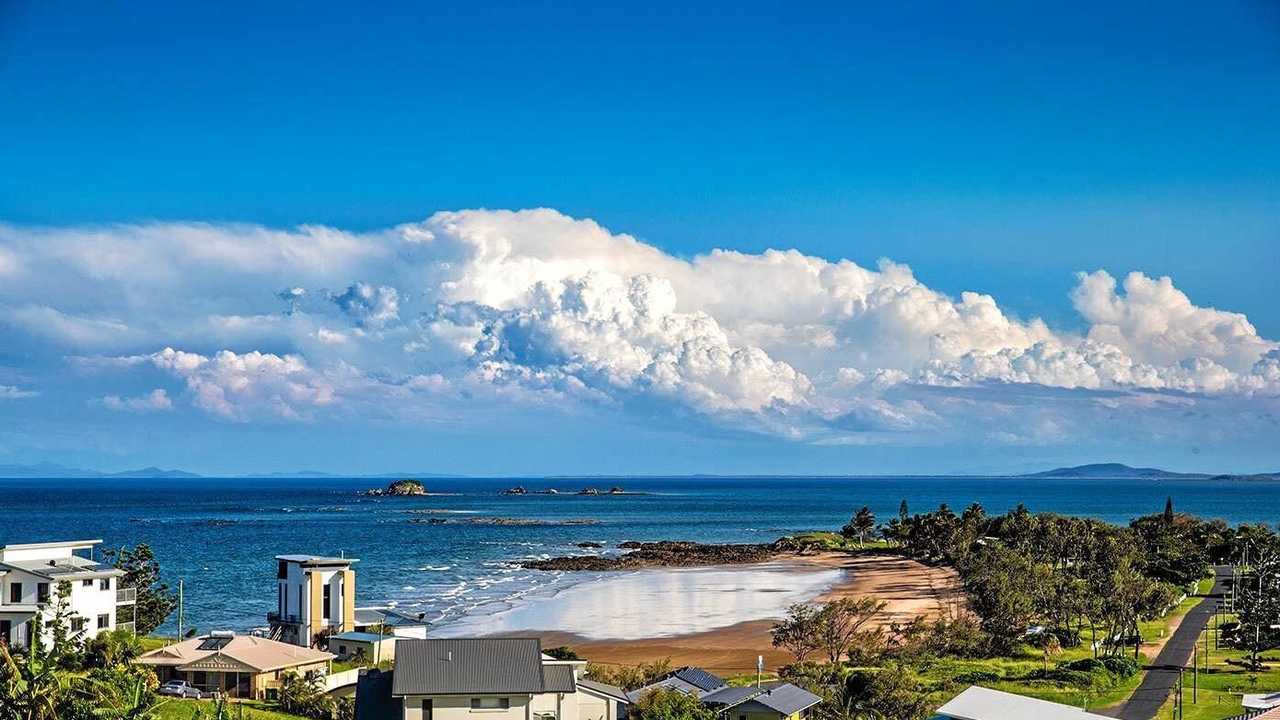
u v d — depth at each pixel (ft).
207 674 278.05
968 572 508.94
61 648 277.85
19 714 186.19
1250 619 382.42
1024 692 302.45
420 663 223.92
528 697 222.07
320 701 261.24
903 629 398.21
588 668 306.35
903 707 266.36
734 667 361.10
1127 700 299.58
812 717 257.75
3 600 308.19
